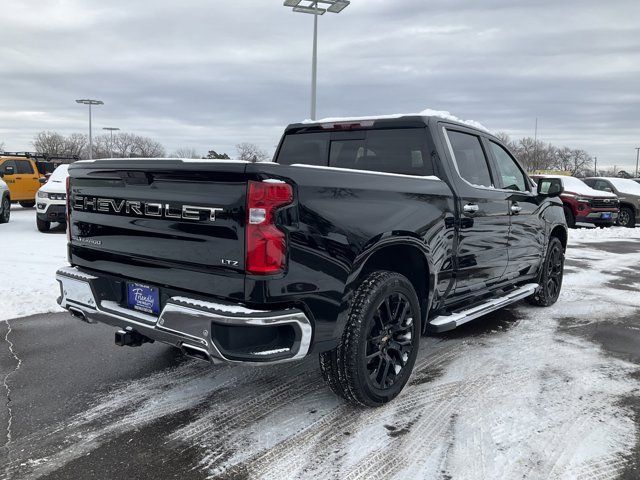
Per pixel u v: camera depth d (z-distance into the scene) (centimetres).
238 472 267
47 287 658
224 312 264
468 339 493
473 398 358
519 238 514
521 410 340
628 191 1877
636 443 300
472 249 427
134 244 314
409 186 354
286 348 280
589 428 317
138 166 301
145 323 302
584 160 9531
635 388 380
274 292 267
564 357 445
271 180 264
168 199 291
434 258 372
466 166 446
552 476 265
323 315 290
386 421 323
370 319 319
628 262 1011
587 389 376
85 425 314
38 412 330
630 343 488
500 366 421
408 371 357
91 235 345
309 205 280
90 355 431
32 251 959
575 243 1350
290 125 482
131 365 411
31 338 472
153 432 307
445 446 294
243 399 352
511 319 569
